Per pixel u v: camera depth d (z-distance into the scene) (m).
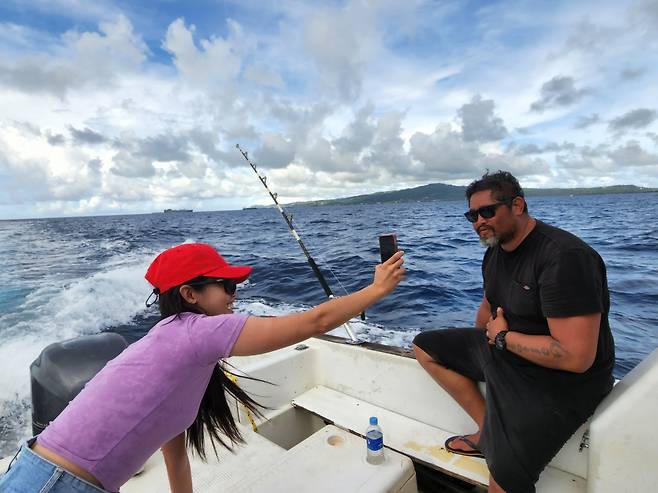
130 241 18.81
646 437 1.29
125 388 1.03
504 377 1.59
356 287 7.62
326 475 1.52
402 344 4.57
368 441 1.59
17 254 13.63
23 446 1.05
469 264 9.76
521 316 1.58
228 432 1.44
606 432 1.34
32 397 1.98
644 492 1.30
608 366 1.49
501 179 1.59
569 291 1.39
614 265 9.27
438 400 2.11
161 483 1.73
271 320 1.05
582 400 1.47
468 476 1.73
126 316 6.39
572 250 1.43
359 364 2.43
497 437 1.55
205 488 1.68
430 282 7.83
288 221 2.85
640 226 19.47
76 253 13.89
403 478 1.52
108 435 1.00
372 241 15.15
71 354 1.96
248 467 1.79
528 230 1.59
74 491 0.98
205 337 1.04
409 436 2.05
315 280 8.42
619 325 5.22
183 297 1.14
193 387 1.11
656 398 1.27
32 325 5.89
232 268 1.19
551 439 1.48
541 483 1.63
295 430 2.45
